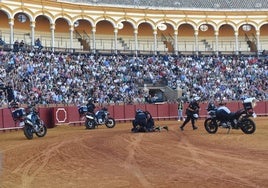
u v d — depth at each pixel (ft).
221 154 48.03
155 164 42.68
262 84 166.50
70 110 118.52
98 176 37.58
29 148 59.93
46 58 153.48
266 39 218.59
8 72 130.31
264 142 58.44
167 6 207.62
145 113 82.02
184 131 80.43
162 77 165.07
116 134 78.43
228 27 219.41
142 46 208.74
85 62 163.22
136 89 152.05
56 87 134.31
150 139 66.80
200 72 174.19
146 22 203.00
